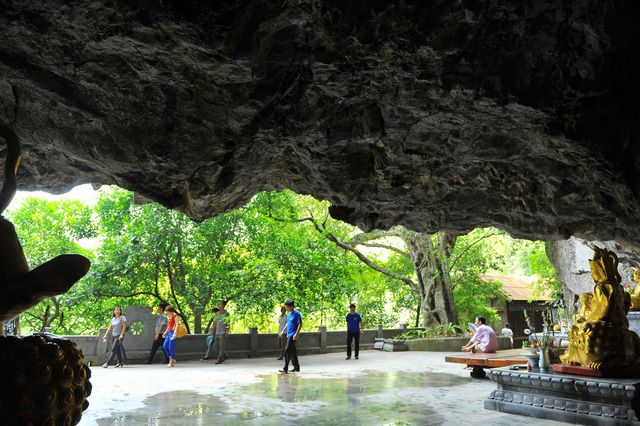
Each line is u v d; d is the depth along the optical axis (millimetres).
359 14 3781
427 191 6891
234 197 7082
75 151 5207
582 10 3844
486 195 6949
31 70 4164
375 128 5422
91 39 3785
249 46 3846
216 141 5188
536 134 5262
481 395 9156
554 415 7141
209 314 17984
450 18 3879
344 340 19406
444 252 21328
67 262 1362
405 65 4398
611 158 4973
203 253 17062
